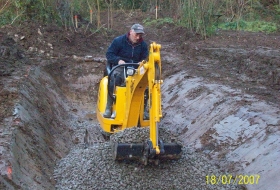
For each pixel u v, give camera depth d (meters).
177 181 3.82
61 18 9.91
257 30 11.13
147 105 4.96
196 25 10.16
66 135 5.69
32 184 3.63
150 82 3.65
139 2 15.80
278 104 5.06
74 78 8.33
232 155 4.40
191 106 5.92
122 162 4.04
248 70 6.91
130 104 4.50
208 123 5.23
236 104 5.20
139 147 3.88
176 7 12.05
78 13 10.94
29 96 5.59
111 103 4.96
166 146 3.91
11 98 5.12
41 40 8.85
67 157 4.72
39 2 9.59
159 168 3.96
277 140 4.11
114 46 5.05
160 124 5.95
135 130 4.29
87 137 5.61
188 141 5.21
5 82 5.77
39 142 4.56
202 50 8.52
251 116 4.76
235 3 12.16
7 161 3.54
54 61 8.37
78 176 4.04
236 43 9.11
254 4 13.36
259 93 5.64
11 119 4.51
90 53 9.24
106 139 5.36
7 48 7.54
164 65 8.09
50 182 4.00
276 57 7.20
